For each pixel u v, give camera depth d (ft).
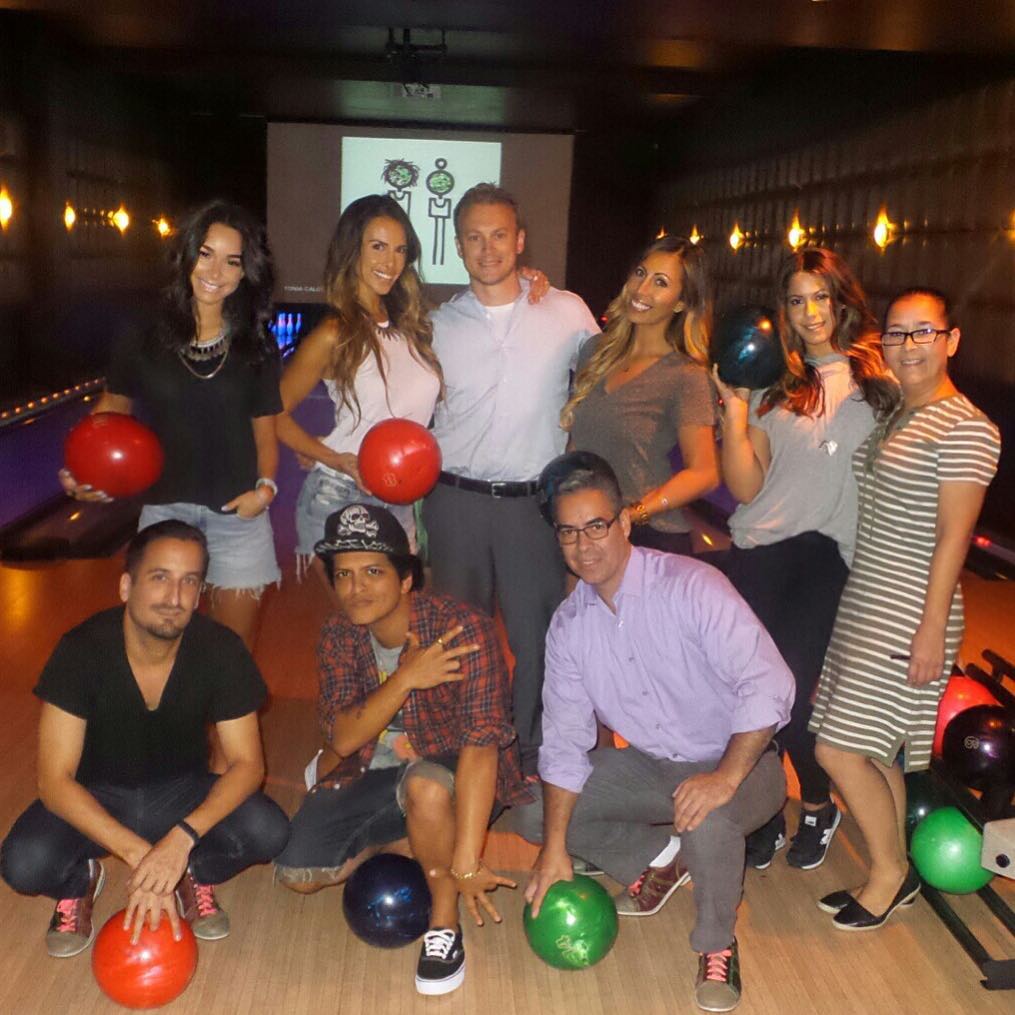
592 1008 8.46
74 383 40.83
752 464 10.12
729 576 10.53
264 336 10.52
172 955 8.09
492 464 11.01
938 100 28.73
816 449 9.90
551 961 8.73
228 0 28.12
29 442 27.20
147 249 50.80
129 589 8.20
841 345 9.95
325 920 9.52
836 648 9.50
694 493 10.36
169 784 9.01
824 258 9.84
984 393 25.89
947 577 8.82
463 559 11.27
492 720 8.76
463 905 9.80
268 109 52.29
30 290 38.29
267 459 10.87
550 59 36.88
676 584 8.71
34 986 8.46
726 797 8.46
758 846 10.42
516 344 10.94
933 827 9.80
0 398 35.76
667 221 57.93
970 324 26.71
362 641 9.16
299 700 14.16
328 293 10.94
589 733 9.16
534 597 11.30
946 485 8.80
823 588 10.09
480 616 8.98
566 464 8.55
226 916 9.32
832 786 12.29
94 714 8.51
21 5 29.19
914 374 9.01
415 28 30.89
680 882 9.79
